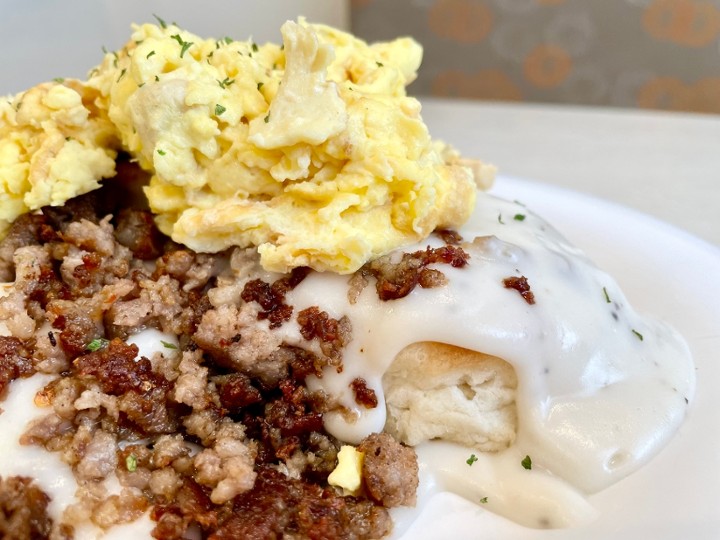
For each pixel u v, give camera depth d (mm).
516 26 407
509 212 165
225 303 131
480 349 126
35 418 117
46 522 111
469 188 141
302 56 130
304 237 127
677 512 115
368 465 120
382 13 421
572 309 136
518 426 132
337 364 126
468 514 124
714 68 391
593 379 135
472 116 373
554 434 127
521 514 123
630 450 127
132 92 139
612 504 121
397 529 119
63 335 124
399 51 171
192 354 128
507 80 424
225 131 134
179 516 111
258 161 130
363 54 163
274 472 123
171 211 139
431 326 125
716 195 273
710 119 364
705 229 246
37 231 147
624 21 390
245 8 333
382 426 130
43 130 146
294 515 116
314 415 129
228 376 128
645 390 137
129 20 307
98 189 154
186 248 143
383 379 132
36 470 113
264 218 128
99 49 303
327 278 130
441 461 132
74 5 290
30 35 283
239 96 138
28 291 134
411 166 130
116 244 144
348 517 116
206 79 136
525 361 127
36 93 148
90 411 120
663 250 185
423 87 436
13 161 145
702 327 160
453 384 132
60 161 141
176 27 153
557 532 118
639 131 348
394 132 135
